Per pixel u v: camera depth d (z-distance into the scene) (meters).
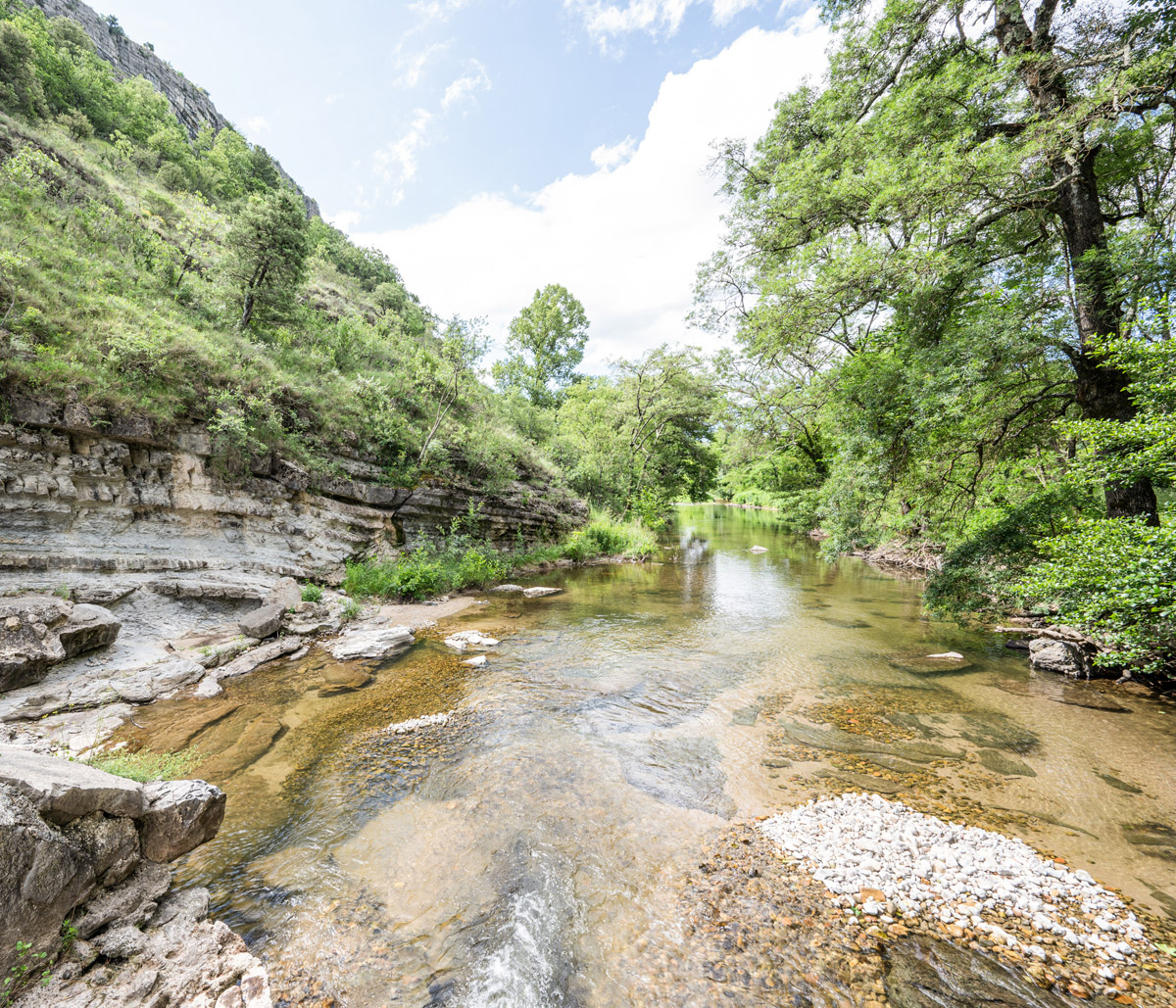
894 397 10.56
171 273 15.79
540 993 3.19
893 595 16.28
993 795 5.50
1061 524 9.32
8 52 20.75
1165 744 6.58
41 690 6.36
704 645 10.79
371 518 15.04
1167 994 3.21
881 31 11.45
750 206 15.27
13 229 11.53
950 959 3.47
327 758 6.03
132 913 3.08
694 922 3.78
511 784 5.59
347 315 25.75
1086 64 8.30
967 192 8.77
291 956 3.39
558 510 25.02
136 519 9.39
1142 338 7.80
